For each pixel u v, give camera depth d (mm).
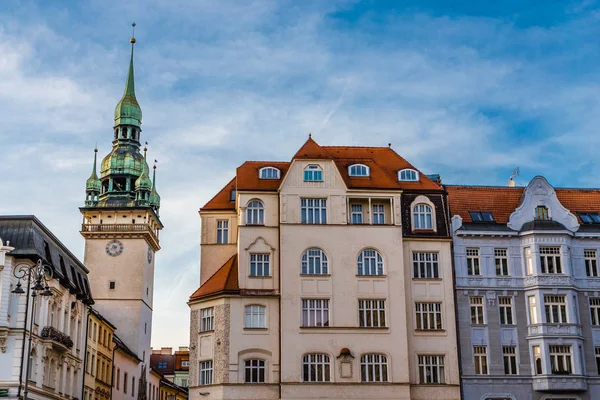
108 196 120812
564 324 61375
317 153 65500
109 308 111625
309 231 63125
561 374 60344
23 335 60500
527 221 64938
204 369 61625
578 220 66250
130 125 127312
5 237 63844
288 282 61656
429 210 65250
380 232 63594
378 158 70562
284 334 60344
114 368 100438
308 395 59062
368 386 59656
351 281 62188
